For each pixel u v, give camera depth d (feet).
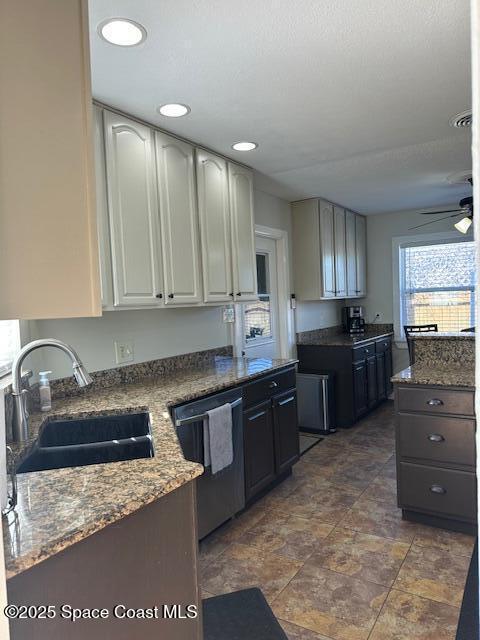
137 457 5.56
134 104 7.13
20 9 2.60
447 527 8.13
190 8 4.91
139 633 3.51
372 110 7.84
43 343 5.03
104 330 8.29
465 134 9.13
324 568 7.09
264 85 6.73
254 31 5.40
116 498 3.47
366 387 15.90
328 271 15.48
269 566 7.20
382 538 7.92
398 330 18.47
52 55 2.68
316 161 10.66
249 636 5.60
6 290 2.53
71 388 7.52
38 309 2.59
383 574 6.88
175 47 5.64
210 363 10.84
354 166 11.23
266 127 8.38
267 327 14.33
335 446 13.06
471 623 4.25
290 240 15.38
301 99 7.27
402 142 9.53
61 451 5.36
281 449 10.17
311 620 5.95
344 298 17.66
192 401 7.43
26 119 2.59
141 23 5.13
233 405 8.31
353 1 4.95
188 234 8.70
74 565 3.06
